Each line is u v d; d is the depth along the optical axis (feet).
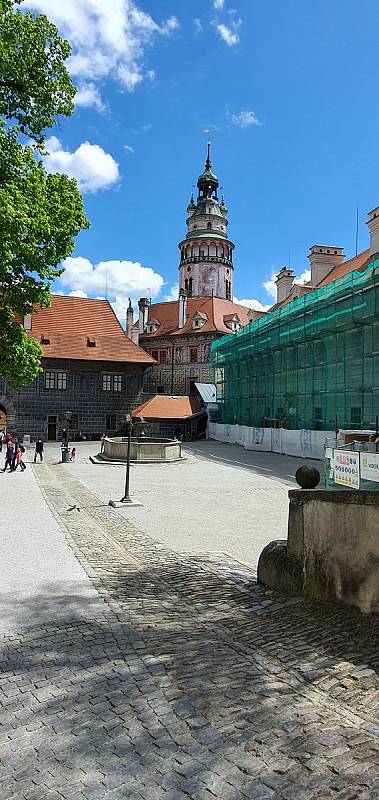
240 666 18.25
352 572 21.94
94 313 215.31
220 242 283.38
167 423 198.39
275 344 146.00
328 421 121.08
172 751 13.39
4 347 59.77
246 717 14.79
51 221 56.18
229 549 39.06
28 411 189.98
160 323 276.21
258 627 22.06
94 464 116.98
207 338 250.37
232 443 170.40
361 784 11.68
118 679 17.51
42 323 203.21
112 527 46.96
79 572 31.30
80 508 57.62
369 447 47.32
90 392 198.29
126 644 20.49
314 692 16.15
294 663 18.21
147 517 52.39
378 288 103.09
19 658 19.36
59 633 21.72
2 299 58.80
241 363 179.83
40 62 54.60
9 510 54.70
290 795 11.52
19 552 36.01
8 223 49.90
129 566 33.14
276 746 13.32
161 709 15.44
